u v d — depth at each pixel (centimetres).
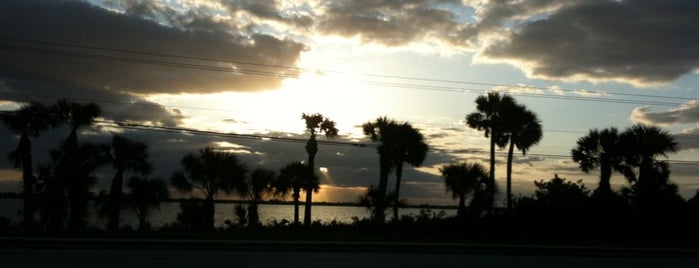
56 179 3316
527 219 3081
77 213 3331
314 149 3753
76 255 1647
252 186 3391
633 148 3509
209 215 3222
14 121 3322
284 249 2000
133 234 2325
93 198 3416
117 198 3381
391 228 3167
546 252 2181
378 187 3556
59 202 3284
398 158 3991
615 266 1791
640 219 3042
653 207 3103
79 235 2206
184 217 3192
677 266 1841
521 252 2156
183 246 1969
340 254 1895
